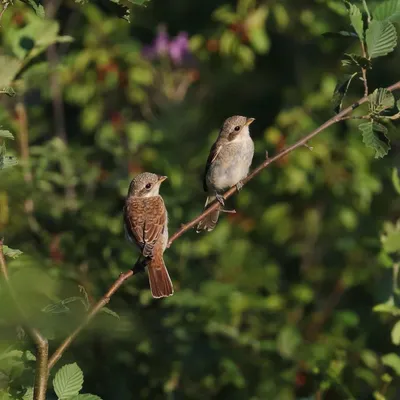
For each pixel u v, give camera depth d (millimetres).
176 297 12102
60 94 14977
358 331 13164
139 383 12164
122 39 15203
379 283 10547
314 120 15398
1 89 7887
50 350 10141
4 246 7129
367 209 15695
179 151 15938
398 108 8398
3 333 6258
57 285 6875
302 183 14859
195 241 13500
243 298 12961
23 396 7500
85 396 7059
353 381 11680
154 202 10836
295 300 13938
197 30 17609
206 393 12398
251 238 15711
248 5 14867
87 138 15664
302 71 17578
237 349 12586
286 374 12258
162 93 16438
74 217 12305
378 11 8719
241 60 14867
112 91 15375
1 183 11414
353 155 15109
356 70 8773
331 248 16641
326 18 15664
